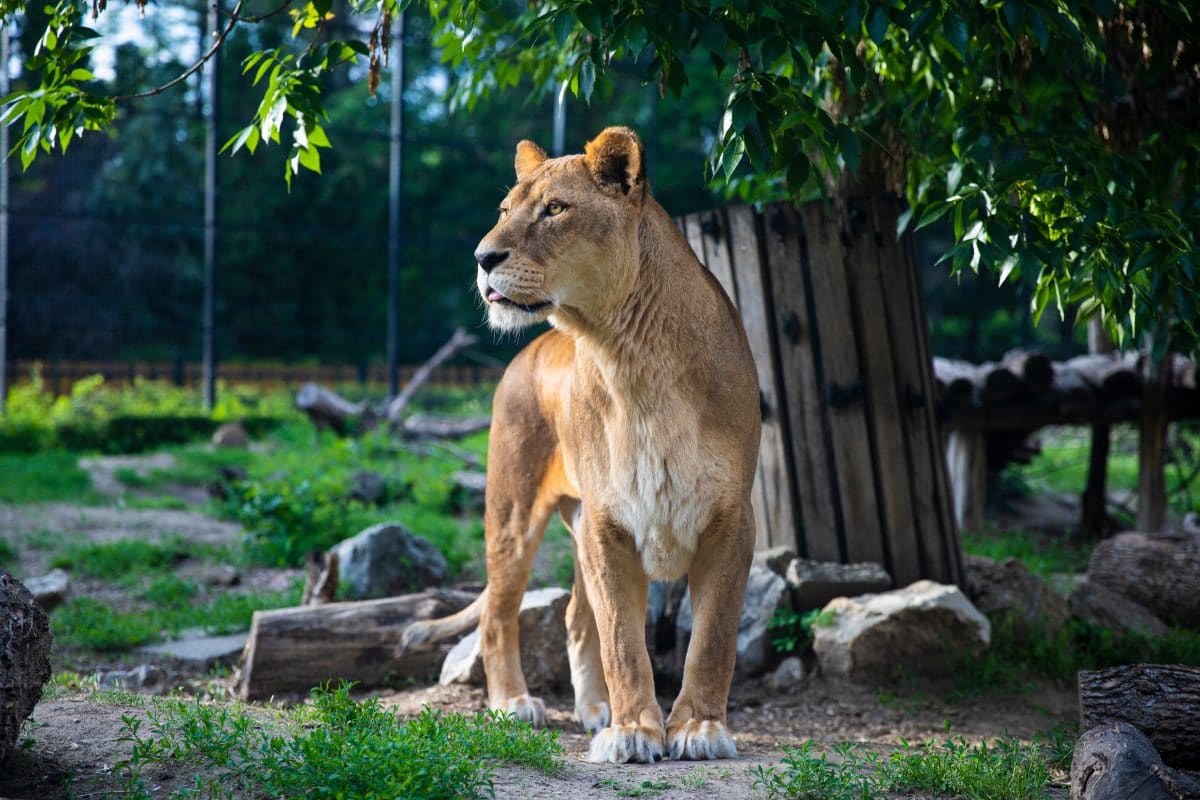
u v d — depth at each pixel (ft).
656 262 13.35
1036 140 16.40
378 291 90.38
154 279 80.79
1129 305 14.74
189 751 11.52
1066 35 12.87
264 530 29.09
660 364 13.24
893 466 19.71
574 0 13.24
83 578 26.40
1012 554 29.84
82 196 72.13
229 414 58.54
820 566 19.43
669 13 12.96
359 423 49.11
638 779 12.16
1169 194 18.52
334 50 14.56
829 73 18.52
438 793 10.42
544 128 79.05
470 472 38.58
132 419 53.88
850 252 19.63
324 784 10.38
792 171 13.37
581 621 16.70
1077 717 17.11
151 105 76.28
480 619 16.99
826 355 19.71
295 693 18.03
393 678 18.63
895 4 13.20
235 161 85.35
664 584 19.62
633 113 86.22
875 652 18.20
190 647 20.75
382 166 91.09
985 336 79.66
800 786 11.53
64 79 15.07
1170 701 13.30
